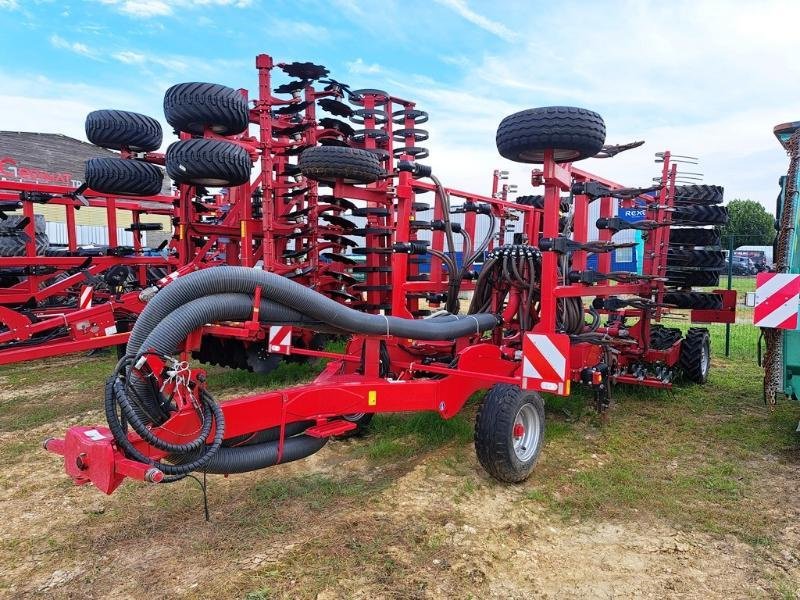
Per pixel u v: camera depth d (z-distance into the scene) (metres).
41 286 8.72
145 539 3.50
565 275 4.89
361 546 3.37
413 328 4.17
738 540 3.50
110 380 2.71
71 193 7.96
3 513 3.90
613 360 6.10
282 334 4.80
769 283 4.42
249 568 3.15
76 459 2.81
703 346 7.21
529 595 2.94
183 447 2.79
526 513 3.81
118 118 7.50
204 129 6.41
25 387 7.45
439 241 5.91
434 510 3.83
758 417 5.89
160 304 2.96
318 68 7.59
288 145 7.34
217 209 9.62
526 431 4.41
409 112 8.82
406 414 5.71
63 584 3.07
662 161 6.82
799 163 4.43
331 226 8.30
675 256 7.42
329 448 4.99
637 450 5.02
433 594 2.93
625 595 2.95
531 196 8.28
